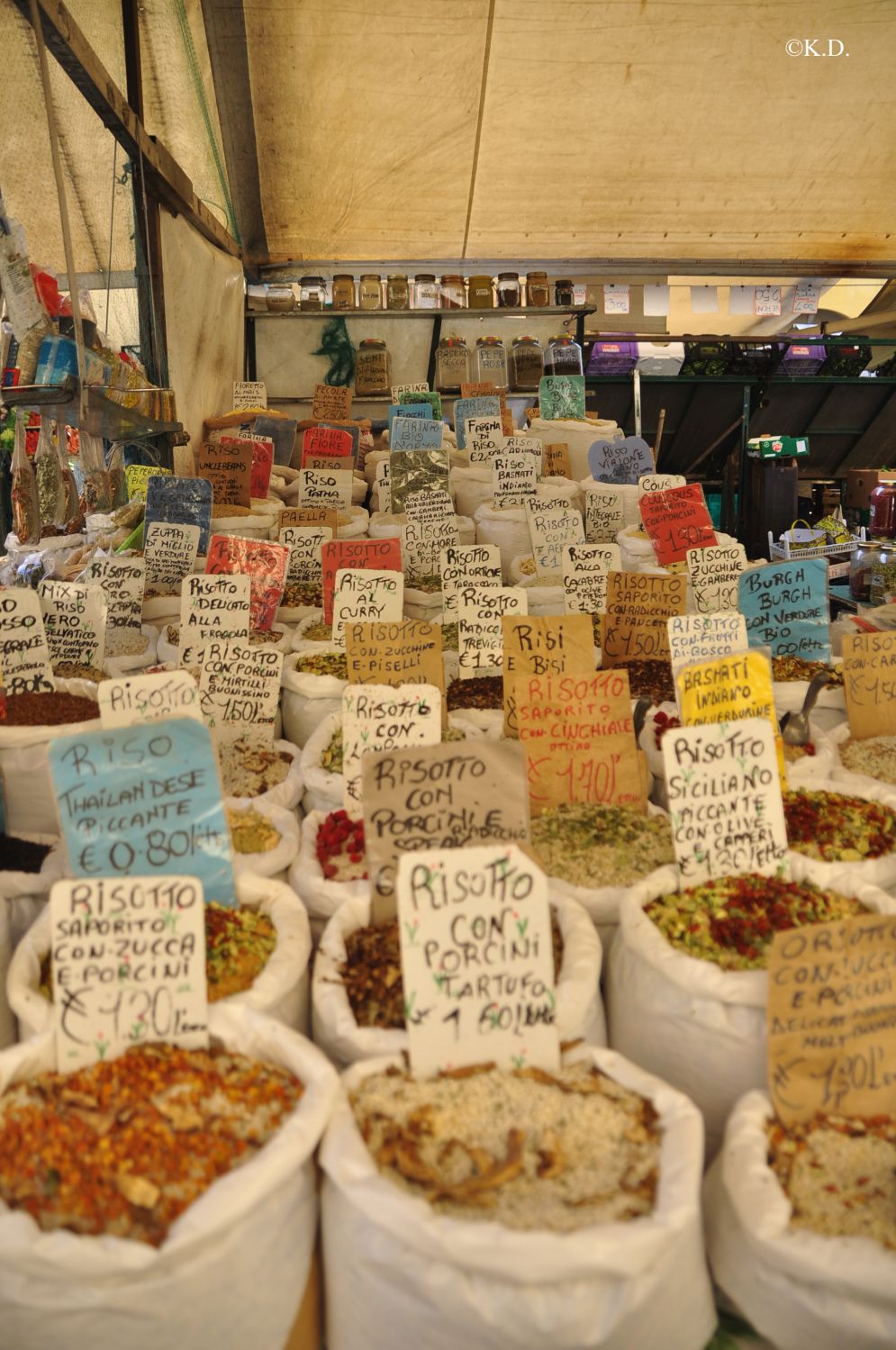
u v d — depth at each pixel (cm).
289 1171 133
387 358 766
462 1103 148
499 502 488
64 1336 125
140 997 155
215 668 265
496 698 295
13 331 305
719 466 927
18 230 298
